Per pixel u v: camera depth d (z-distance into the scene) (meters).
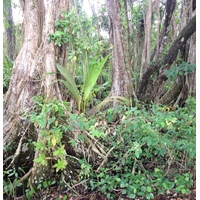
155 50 4.51
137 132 2.19
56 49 2.72
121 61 3.59
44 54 2.63
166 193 2.07
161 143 1.93
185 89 3.79
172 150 2.13
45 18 2.69
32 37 2.70
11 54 5.23
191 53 3.57
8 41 5.23
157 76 3.80
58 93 2.60
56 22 2.67
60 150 2.00
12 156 2.30
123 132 2.36
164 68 3.67
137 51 5.20
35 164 2.20
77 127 2.27
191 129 2.02
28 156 2.38
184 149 2.04
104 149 2.42
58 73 2.68
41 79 2.58
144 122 2.13
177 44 3.43
